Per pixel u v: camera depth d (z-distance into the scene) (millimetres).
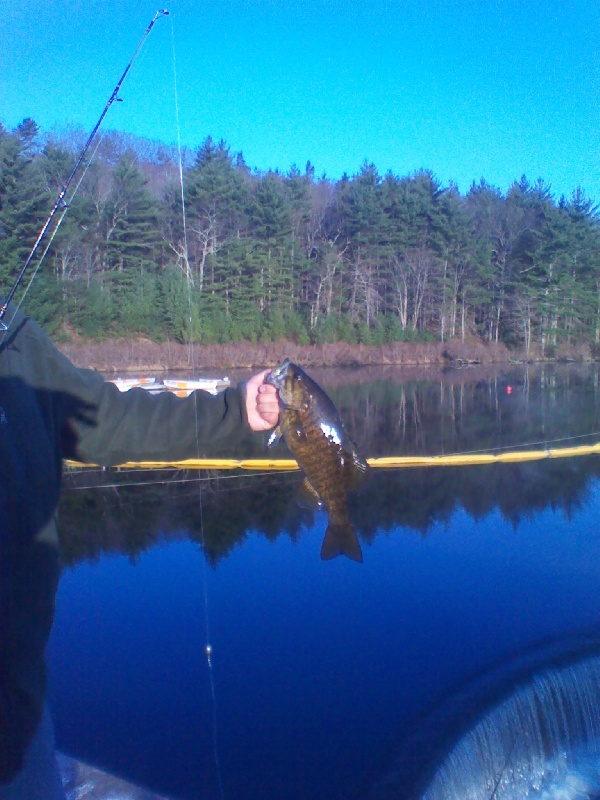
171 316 22656
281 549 9906
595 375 28109
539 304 36344
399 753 6469
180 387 16281
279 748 6457
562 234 37750
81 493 10906
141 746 6395
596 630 8312
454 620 8430
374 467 13289
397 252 40219
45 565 2127
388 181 42750
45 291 18422
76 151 16594
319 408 2785
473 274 40250
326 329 32688
